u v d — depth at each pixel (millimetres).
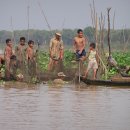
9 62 39656
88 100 29375
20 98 29984
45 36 113750
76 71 40688
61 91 33719
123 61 49375
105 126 22125
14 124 22453
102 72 40000
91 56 39469
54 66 40969
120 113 25094
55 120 23391
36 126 22094
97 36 41719
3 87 35844
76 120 23406
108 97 30734
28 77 39438
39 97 30500
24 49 40031
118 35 92188
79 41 40812
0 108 26328
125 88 35906
